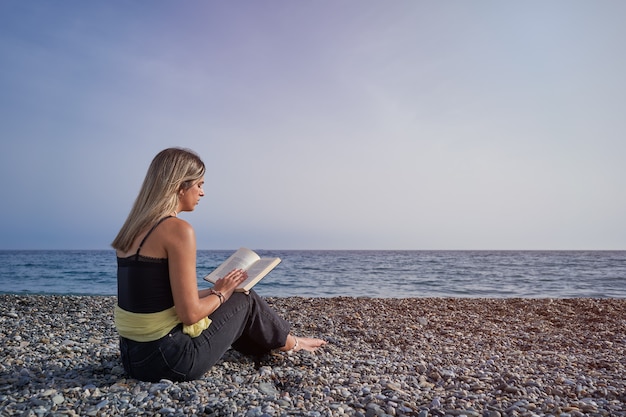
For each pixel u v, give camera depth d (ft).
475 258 183.21
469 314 26.43
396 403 9.62
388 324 22.38
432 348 17.72
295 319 22.80
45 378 10.66
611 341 20.16
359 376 12.07
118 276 9.62
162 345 9.41
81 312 23.48
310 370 12.28
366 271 98.17
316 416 8.58
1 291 57.36
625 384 11.94
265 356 12.96
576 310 28.12
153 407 8.62
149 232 9.03
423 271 97.60
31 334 16.81
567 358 15.89
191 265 9.10
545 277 82.07
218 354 10.28
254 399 9.38
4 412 8.25
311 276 84.43
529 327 22.98
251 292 11.57
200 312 9.34
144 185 9.36
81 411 8.46
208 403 8.86
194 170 9.57
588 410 9.44
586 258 190.80
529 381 11.73
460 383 11.68
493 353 17.08
